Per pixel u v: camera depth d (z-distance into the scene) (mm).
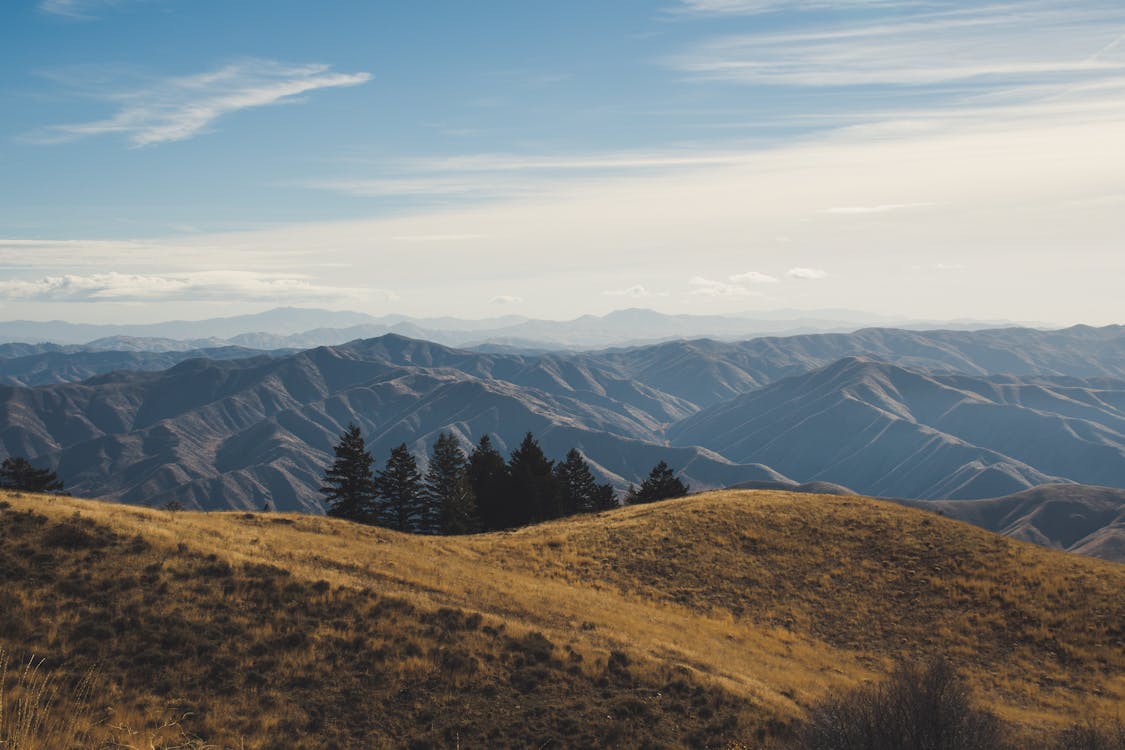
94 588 22453
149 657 19750
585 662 24516
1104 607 37062
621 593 38312
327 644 22547
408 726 19531
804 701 25312
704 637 32125
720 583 41000
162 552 25953
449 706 20719
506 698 21656
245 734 17656
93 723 16141
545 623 28719
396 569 32188
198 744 16203
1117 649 33750
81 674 18297
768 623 36438
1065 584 39719
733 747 20719
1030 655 33969
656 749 20109
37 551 23688
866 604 39188
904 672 18750
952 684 18516
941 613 38094
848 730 17953
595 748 19781
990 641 35281
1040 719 26844
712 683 24547
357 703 20062
